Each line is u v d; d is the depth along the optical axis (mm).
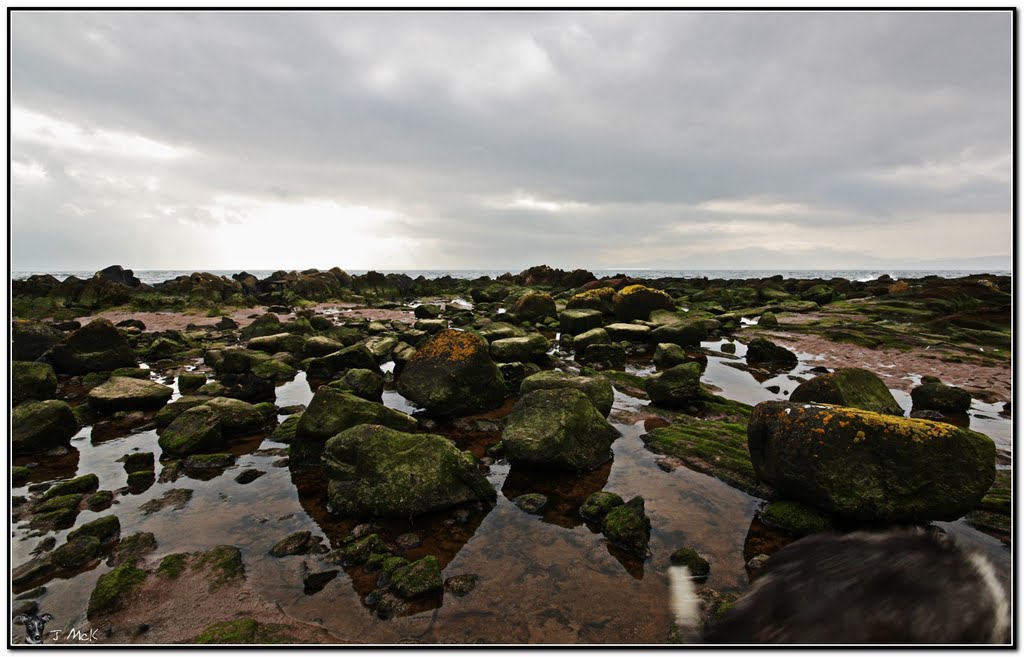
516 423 9312
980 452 6496
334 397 9664
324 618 5062
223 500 7684
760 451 7699
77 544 6102
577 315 26188
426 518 7027
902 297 37281
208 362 18672
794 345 23219
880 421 6672
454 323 30547
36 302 36188
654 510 7344
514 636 4855
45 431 9688
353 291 61062
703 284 65812
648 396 14039
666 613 5137
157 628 4922
